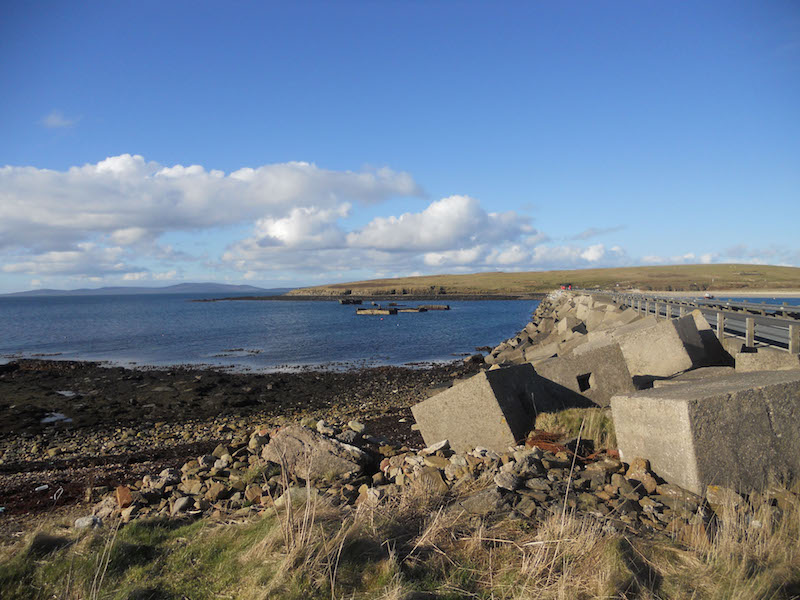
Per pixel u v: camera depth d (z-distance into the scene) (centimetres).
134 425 1645
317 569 332
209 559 383
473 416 722
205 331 5403
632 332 1058
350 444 802
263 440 852
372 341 4256
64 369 2897
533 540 370
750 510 416
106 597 329
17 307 13900
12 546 429
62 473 1070
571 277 19138
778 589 299
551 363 841
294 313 8950
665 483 484
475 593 316
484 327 5575
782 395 487
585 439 644
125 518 617
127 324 6700
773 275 15562
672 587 308
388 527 401
